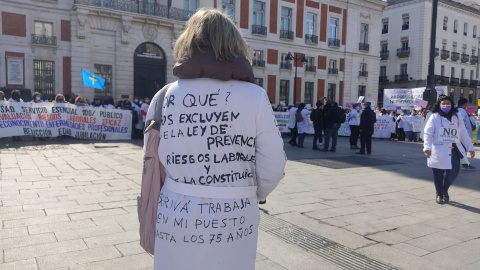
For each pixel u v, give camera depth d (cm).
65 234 375
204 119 142
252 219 147
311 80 3241
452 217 473
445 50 4462
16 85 2084
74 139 1274
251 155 146
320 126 1194
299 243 374
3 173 668
